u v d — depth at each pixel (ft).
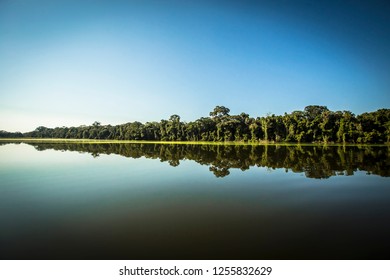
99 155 151.12
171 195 57.93
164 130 398.01
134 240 34.35
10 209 47.93
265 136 297.33
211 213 45.62
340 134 257.96
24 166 103.60
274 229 37.99
